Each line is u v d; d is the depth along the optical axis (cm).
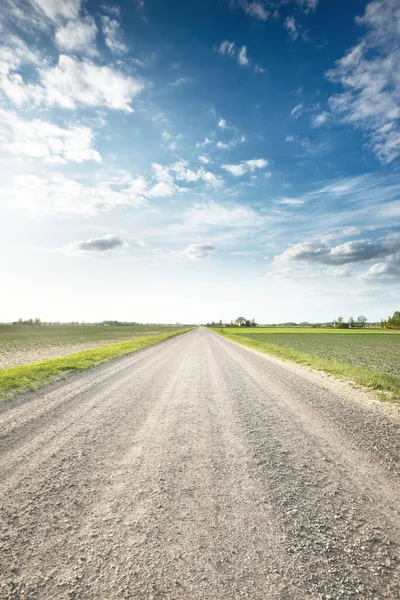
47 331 7706
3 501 342
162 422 624
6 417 649
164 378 1120
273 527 296
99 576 237
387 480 390
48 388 939
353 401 791
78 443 512
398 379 1045
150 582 231
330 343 3831
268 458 457
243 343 3284
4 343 3434
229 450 487
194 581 232
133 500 345
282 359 1791
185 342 3397
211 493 360
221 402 782
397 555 259
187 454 472
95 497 351
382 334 7112
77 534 286
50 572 241
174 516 314
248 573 239
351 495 355
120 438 536
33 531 290
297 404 762
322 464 436
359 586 227
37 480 389
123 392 890
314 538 280
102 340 4053
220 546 270
